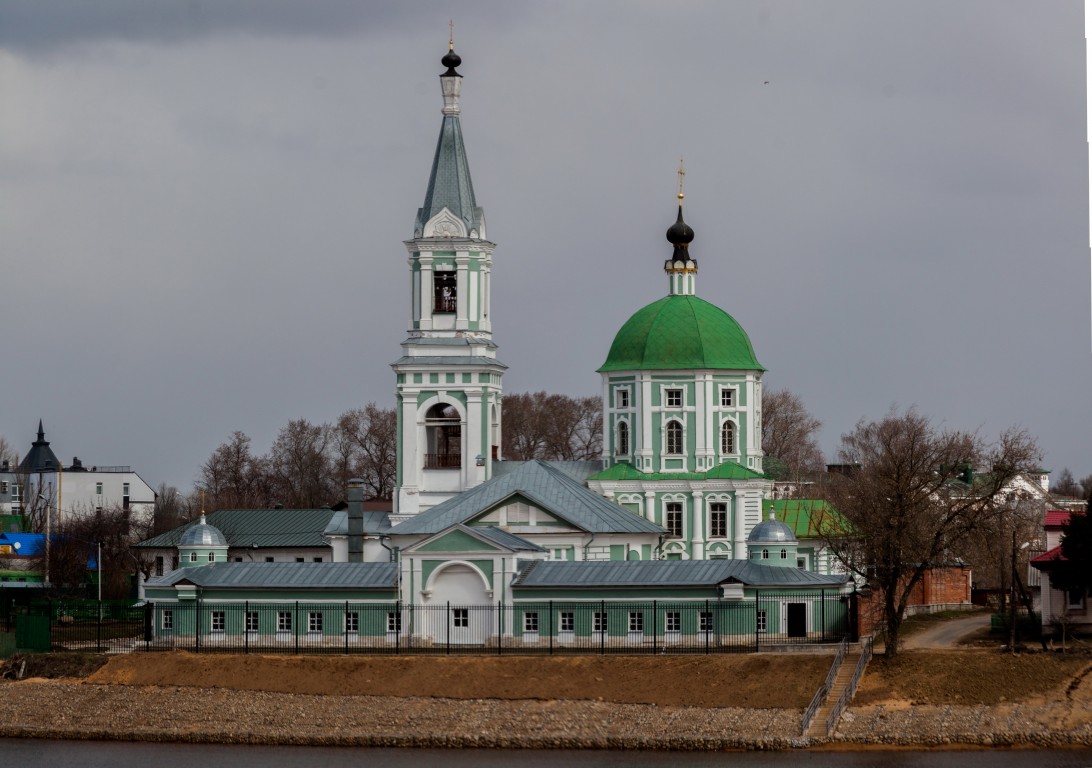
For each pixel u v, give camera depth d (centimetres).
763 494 17850
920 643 14588
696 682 13462
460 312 17762
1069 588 14088
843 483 19725
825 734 12594
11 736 13812
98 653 15125
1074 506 16612
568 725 13112
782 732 12681
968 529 14200
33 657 14988
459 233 17725
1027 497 16988
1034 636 14838
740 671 13512
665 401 18075
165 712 13938
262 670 14275
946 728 12562
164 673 14450
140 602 18512
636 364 18162
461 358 17688
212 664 14450
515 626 15188
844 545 15025
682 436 18038
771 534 15288
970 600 18312
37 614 16462
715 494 17775
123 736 13662
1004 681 12975
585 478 18062
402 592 15400
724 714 13025
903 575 15275
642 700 13338
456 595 15362
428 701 13638
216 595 15812
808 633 14800
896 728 12612
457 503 16800
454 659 14100
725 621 14775
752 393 18250
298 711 13725
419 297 17800
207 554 16525
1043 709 12688
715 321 18300
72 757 13012
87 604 18100
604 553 16550
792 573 15050
